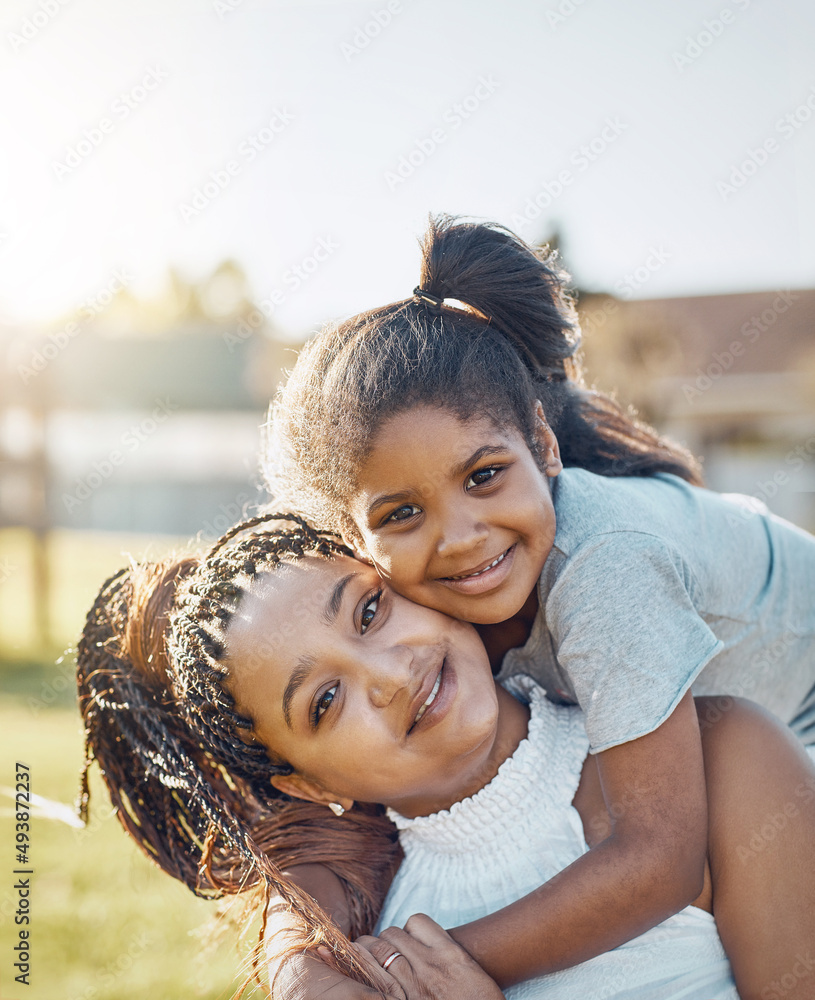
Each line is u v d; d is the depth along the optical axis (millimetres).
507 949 1647
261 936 1794
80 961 2967
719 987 1743
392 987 1591
